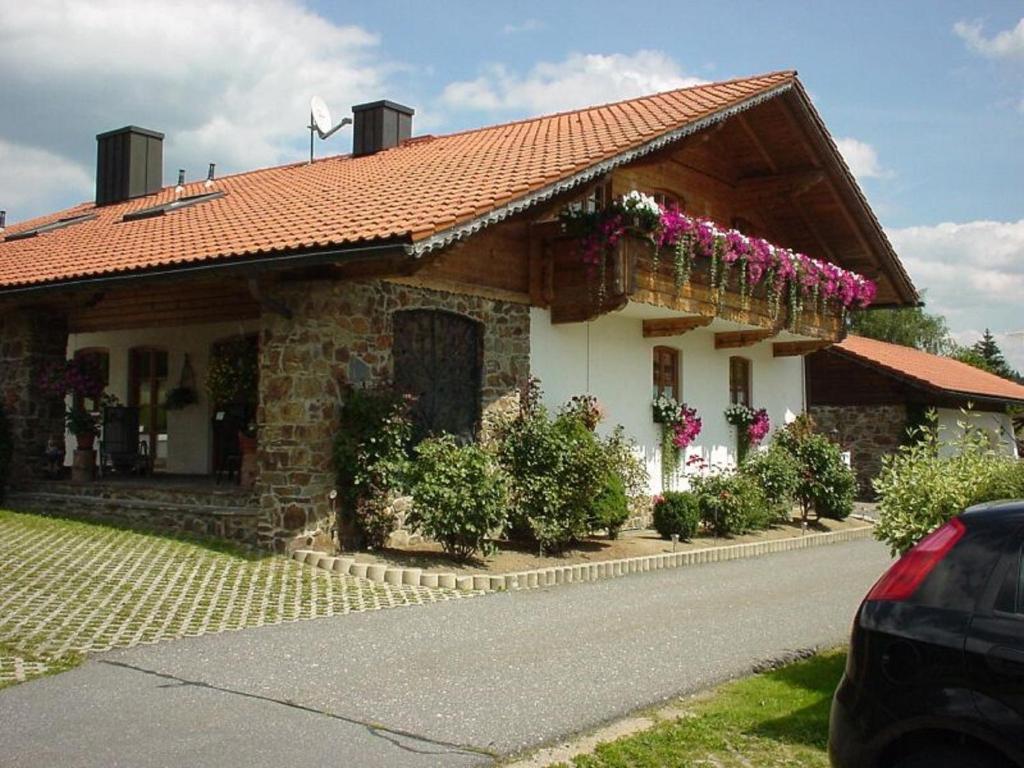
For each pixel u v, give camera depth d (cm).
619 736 554
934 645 383
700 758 510
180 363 1677
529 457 1214
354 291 1137
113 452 1480
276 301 1098
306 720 562
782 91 1625
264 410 1126
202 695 605
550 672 681
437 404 1248
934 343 5584
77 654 688
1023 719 358
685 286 1464
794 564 1300
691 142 1448
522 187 1112
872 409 2509
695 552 1303
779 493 1656
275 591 923
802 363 2152
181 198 1708
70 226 1833
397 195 1216
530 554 1184
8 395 1480
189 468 1644
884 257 2028
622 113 1598
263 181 1788
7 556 1024
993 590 385
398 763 496
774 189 1862
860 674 402
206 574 978
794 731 556
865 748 392
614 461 1286
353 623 816
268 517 1112
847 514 1784
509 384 1337
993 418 2806
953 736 380
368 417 1108
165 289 1395
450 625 826
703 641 796
